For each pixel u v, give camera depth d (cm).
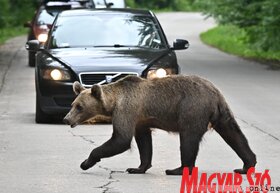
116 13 2405
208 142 1847
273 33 4447
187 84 1452
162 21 9631
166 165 1581
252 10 4506
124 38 2317
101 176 1472
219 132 1484
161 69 2148
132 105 1444
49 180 1435
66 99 2123
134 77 1464
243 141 1478
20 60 4278
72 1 4200
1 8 8106
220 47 5644
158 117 1459
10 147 1778
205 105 1439
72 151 1727
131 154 1695
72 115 1448
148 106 1454
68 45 2298
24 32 7831
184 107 1441
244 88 3042
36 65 2234
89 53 2206
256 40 4678
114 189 1363
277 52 4672
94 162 1461
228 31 7019
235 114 2353
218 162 1616
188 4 14038
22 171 1517
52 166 1566
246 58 4678
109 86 1458
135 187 1378
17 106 2491
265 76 3550
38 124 2133
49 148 1764
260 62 4375
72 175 1480
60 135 1941
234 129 1472
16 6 8756
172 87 1452
